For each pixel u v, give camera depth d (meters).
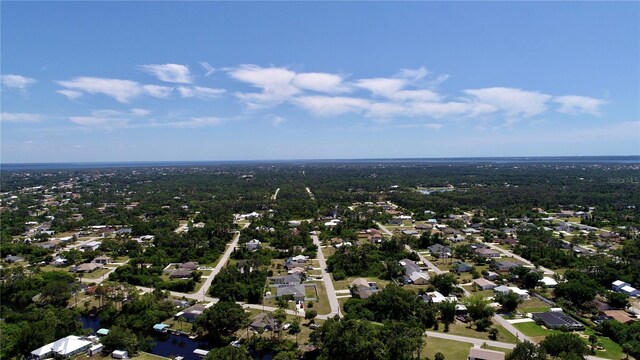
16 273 178.38
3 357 118.75
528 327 135.88
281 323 132.50
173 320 146.25
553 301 158.38
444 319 142.75
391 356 110.19
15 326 131.62
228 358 109.31
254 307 154.50
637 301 157.38
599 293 161.88
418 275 181.00
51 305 152.50
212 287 172.50
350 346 110.81
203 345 130.50
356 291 162.12
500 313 147.75
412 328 123.44
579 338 114.69
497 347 122.19
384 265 199.50
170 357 121.94
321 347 119.06
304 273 190.12
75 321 137.25
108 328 142.00
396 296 143.12
